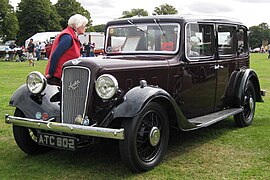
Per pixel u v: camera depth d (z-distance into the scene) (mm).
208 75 5527
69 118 4207
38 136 4266
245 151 4910
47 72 5098
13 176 4082
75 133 3898
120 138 3740
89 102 4086
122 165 4422
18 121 4258
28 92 4652
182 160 4566
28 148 4758
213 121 5145
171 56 5016
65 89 4234
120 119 4070
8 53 30344
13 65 23391
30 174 4145
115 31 5598
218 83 5801
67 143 4078
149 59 4926
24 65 23391
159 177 4020
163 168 4285
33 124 4156
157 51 5160
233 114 5754
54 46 5141
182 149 5023
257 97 6680
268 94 9992
